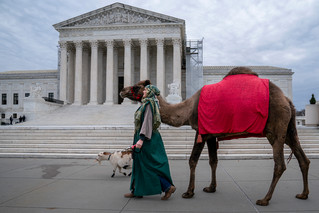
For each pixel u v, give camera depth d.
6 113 63.56
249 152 10.70
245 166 8.37
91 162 9.53
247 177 6.56
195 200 4.55
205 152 10.50
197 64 48.28
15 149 11.83
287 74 58.19
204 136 4.68
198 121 4.61
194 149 4.79
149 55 44.84
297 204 4.28
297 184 5.71
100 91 45.31
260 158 10.05
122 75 47.72
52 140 12.79
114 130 13.97
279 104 4.21
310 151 10.91
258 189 5.31
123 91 4.94
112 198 4.72
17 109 63.19
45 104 32.75
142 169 4.47
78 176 6.89
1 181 6.25
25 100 30.25
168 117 4.80
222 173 7.14
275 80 58.41
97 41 42.44
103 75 47.47
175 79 40.53
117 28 42.22
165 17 41.62
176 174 7.04
